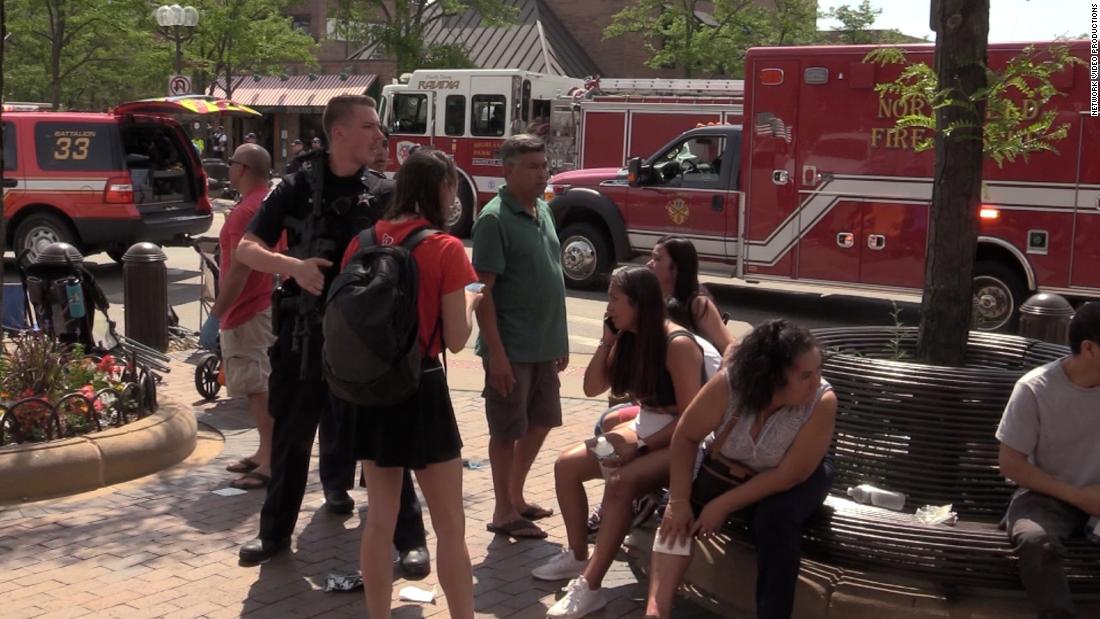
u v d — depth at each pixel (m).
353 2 33.38
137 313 10.17
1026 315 8.88
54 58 30.48
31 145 14.10
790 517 4.18
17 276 15.06
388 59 42.78
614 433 4.95
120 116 14.47
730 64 32.19
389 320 3.87
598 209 14.66
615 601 4.88
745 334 4.33
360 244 4.24
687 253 5.50
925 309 5.33
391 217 4.25
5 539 5.38
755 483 4.22
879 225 12.70
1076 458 4.17
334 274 5.00
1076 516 4.16
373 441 4.13
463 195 20.84
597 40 42.31
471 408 8.36
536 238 5.46
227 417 7.94
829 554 4.24
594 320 12.98
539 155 5.40
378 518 4.25
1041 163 11.67
